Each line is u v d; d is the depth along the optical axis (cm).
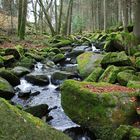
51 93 1181
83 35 3725
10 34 2622
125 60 1324
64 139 439
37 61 1781
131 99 791
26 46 2225
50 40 2709
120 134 669
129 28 2273
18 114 429
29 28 3566
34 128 419
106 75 1185
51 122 881
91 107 771
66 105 820
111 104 758
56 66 1697
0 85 1090
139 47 1683
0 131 379
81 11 6506
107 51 1880
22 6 2558
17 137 386
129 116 754
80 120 782
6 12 3653
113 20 4972
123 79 1107
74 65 1681
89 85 857
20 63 1606
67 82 845
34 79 1297
